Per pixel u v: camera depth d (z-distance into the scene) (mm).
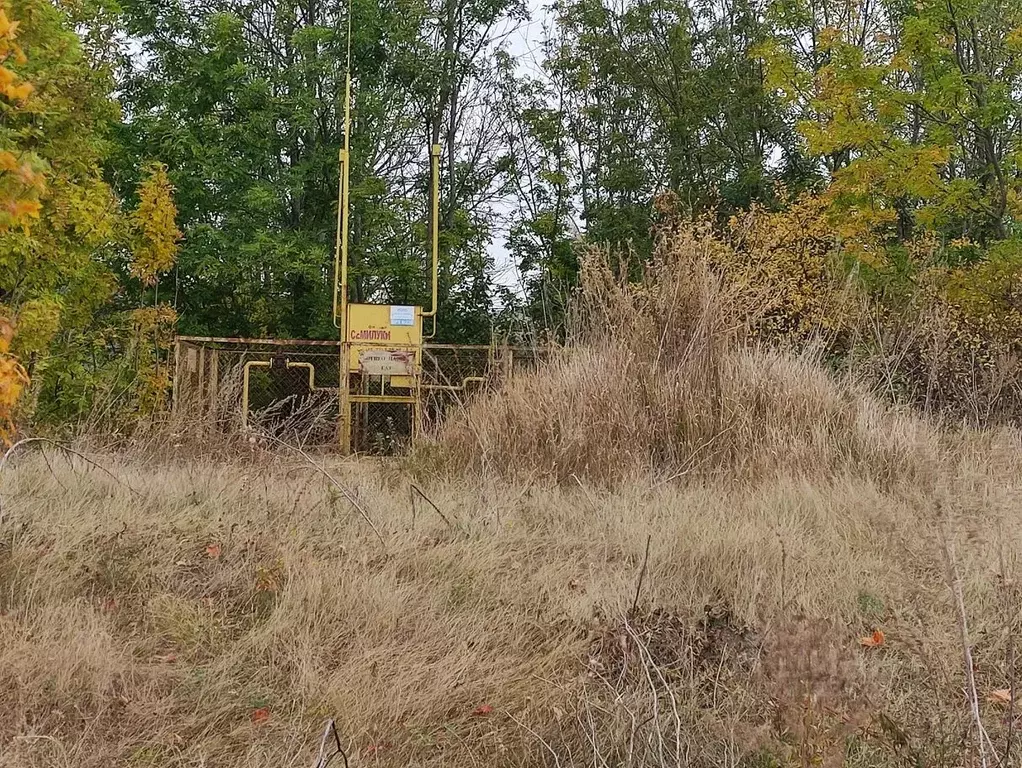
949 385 9664
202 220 17469
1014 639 3242
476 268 20906
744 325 7500
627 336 7238
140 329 11797
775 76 15102
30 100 7715
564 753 2719
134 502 5203
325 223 18703
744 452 6531
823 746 2383
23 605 3674
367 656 3289
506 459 6758
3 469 5477
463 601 3887
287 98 17359
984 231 15500
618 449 6570
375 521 5008
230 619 3785
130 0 17234
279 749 2754
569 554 4582
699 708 2902
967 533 4488
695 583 4004
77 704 2996
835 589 3932
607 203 21734
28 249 9164
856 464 6531
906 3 13453
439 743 2828
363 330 11484
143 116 17047
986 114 12016
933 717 2738
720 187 20281
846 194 12875
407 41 19438
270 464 6609
